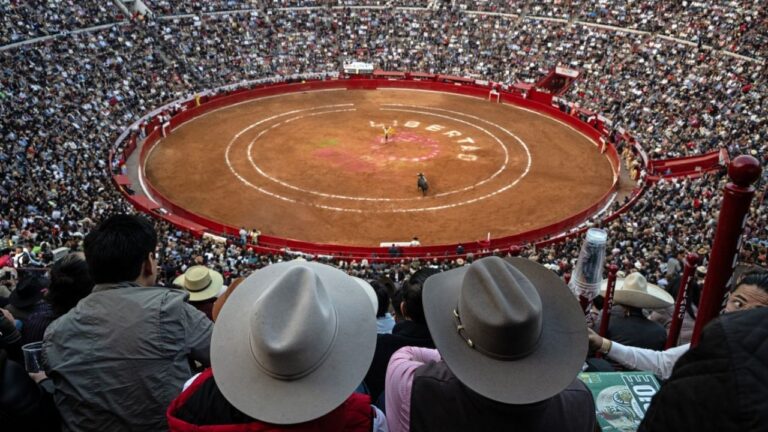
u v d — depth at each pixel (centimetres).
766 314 242
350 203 4300
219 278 1180
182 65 6519
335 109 6400
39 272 1964
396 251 3588
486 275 395
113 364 484
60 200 3575
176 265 2928
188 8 7150
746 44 5850
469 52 7412
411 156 5141
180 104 6078
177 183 4569
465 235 3919
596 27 7056
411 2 7962
